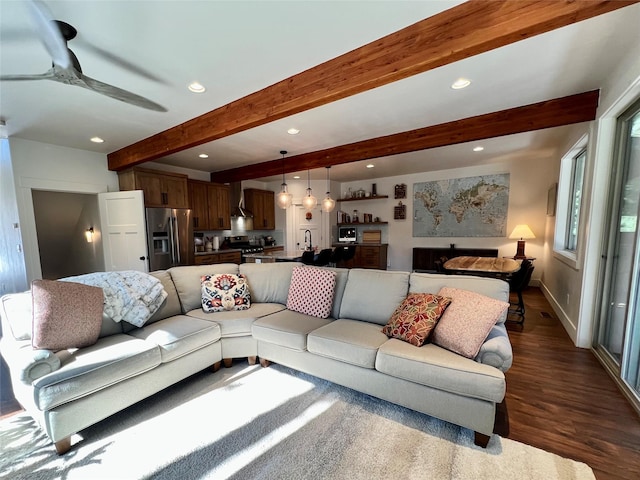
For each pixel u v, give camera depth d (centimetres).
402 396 191
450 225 657
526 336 324
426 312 207
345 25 178
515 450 162
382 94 267
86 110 291
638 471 147
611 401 205
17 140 372
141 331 234
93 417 175
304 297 282
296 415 197
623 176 245
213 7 157
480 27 162
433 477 146
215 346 254
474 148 473
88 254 534
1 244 365
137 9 156
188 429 184
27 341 191
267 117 257
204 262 554
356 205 781
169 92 258
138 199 436
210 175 643
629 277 216
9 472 153
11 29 170
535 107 293
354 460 157
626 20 169
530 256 573
